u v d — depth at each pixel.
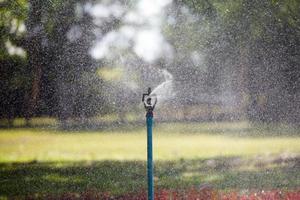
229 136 44.31
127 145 40.56
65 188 20.52
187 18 41.41
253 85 50.00
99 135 49.56
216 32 36.91
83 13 57.38
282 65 43.50
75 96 62.59
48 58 59.44
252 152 32.75
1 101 60.31
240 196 16.67
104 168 27.22
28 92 61.28
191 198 16.44
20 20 51.19
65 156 33.41
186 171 25.33
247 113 52.06
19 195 18.55
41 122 61.09
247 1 27.72
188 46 44.56
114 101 64.81
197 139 43.78
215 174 23.70
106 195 17.94
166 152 34.88
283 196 16.38
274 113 49.50
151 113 10.51
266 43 33.22
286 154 30.05
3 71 59.81
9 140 45.44
